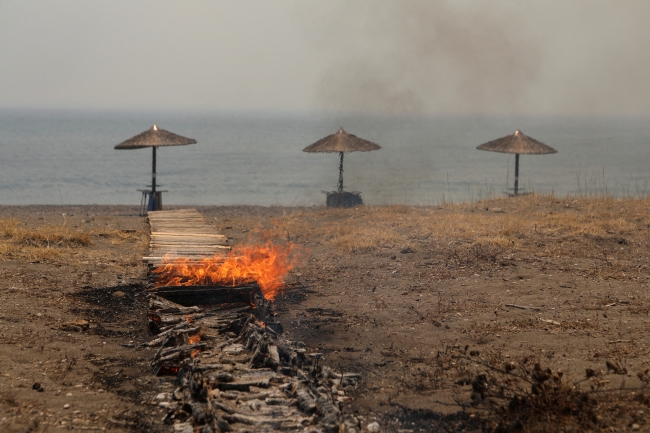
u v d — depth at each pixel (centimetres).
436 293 971
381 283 1053
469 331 774
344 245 1355
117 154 7781
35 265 1127
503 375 612
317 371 614
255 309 864
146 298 964
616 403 533
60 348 711
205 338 731
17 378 596
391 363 676
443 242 1339
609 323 771
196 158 7369
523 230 1435
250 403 541
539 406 516
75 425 509
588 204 1842
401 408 558
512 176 5169
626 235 1355
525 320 804
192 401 544
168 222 1616
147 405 575
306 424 505
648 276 1010
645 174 5412
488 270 1091
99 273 1105
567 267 1087
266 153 8262
